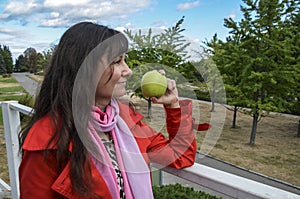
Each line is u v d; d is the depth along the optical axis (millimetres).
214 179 830
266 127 6988
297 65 6164
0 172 3877
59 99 794
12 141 2025
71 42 795
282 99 6406
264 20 6223
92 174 808
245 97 6023
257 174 4285
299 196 698
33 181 810
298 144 5797
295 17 6738
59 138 779
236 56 5797
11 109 2016
